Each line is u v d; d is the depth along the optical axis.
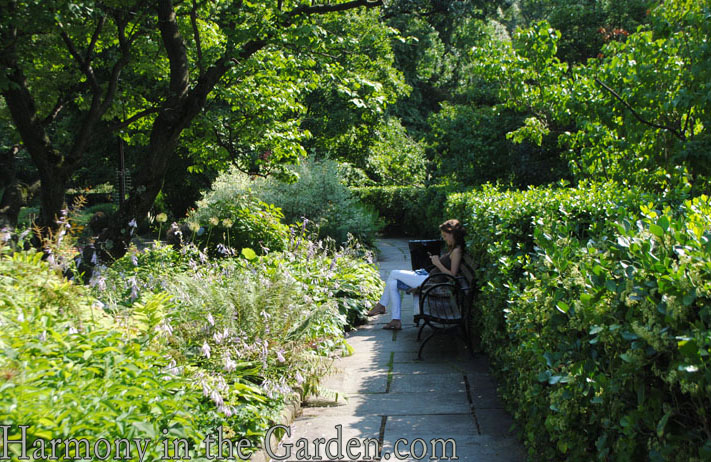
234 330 4.23
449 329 5.93
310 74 8.64
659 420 1.99
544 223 4.27
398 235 21.25
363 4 7.59
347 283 7.24
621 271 2.40
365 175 23.92
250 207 9.93
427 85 32.59
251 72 8.45
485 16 23.44
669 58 5.96
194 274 5.19
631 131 6.14
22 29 5.82
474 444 3.72
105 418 2.43
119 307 4.05
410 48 27.02
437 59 28.75
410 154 23.89
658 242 2.39
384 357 5.90
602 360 2.41
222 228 9.45
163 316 3.78
